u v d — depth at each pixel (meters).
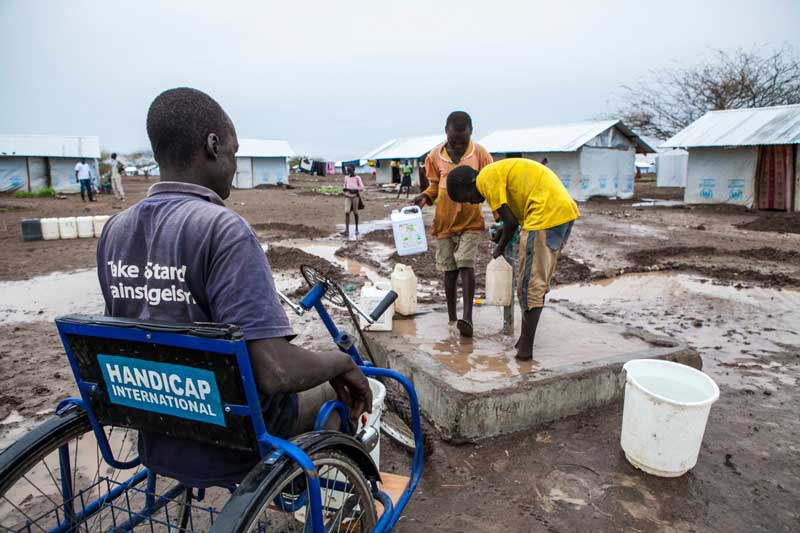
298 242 12.88
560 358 4.25
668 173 34.72
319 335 5.83
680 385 3.34
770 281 8.20
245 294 1.67
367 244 12.12
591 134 23.59
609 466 3.29
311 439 1.88
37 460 2.01
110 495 2.26
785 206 18.09
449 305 5.21
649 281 8.40
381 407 2.63
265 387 1.69
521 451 3.47
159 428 1.84
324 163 60.00
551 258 3.99
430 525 2.81
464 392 3.58
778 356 5.12
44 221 13.40
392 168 37.53
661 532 2.71
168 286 1.76
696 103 30.56
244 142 39.38
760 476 3.18
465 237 4.65
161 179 1.96
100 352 1.85
